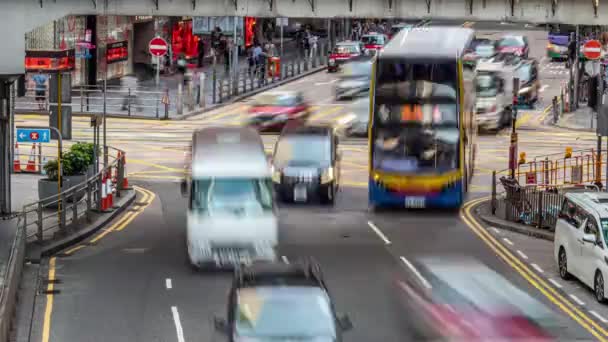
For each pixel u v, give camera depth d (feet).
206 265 147.13
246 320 99.55
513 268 149.79
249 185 152.15
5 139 177.27
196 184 151.23
